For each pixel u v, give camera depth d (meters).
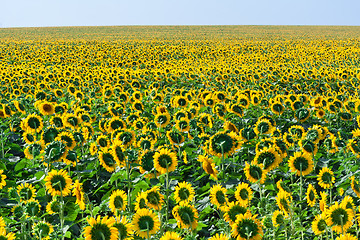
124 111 10.16
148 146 5.89
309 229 4.26
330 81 18.31
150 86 14.97
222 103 10.23
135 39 64.69
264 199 4.14
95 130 8.34
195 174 5.93
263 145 5.82
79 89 15.25
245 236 3.18
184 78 19.03
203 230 4.60
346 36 75.12
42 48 40.03
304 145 5.84
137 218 3.17
